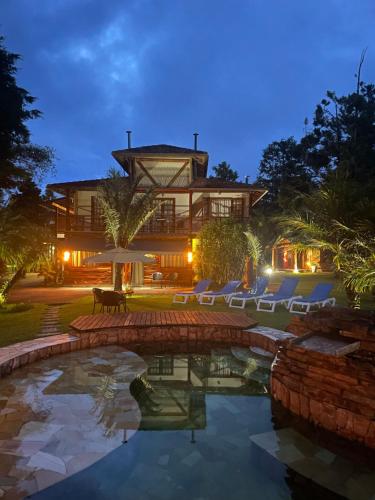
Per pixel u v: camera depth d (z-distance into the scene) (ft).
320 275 109.60
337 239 30.89
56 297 61.46
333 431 16.97
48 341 30.63
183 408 20.51
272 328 34.53
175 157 91.50
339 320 19.16
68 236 86.43
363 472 14.44
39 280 102.47
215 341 34.47
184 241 86.69
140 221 62.75
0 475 13.88
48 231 57.82
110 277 87.45
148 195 62.80
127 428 17.93
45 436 16.94
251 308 46.47
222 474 14.25
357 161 102.22
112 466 14.67
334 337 19.25
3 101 60.49
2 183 58.70
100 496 12.81
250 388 23.68
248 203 95.20
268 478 14.01
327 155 113.70
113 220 61.11
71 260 89.76
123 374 25.80
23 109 65.57
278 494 13.04
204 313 39.93
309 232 34.30
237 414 19.79
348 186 31.14
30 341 30.63
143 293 65.16
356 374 16.85
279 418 19.27
